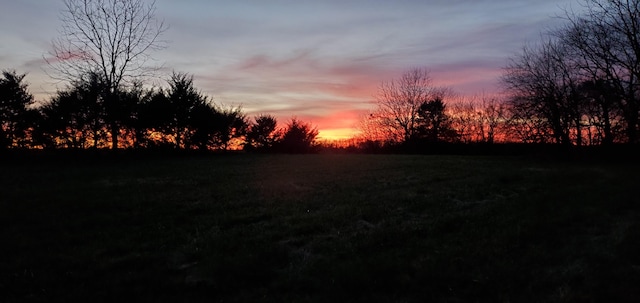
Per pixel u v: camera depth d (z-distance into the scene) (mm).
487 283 6195
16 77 33656
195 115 42188
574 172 19359
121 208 11758
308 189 15383
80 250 7867
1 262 7195
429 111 62625
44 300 5691
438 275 6418
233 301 5727
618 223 9203
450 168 23078
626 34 27016
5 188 15469
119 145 38812
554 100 33000
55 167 25922
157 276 6504
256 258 7133
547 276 6418
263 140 52125
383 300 5723
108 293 5910
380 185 16125
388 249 7848
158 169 23984
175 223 10078
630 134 28203
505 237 8289
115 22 36250
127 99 37406
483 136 58625
